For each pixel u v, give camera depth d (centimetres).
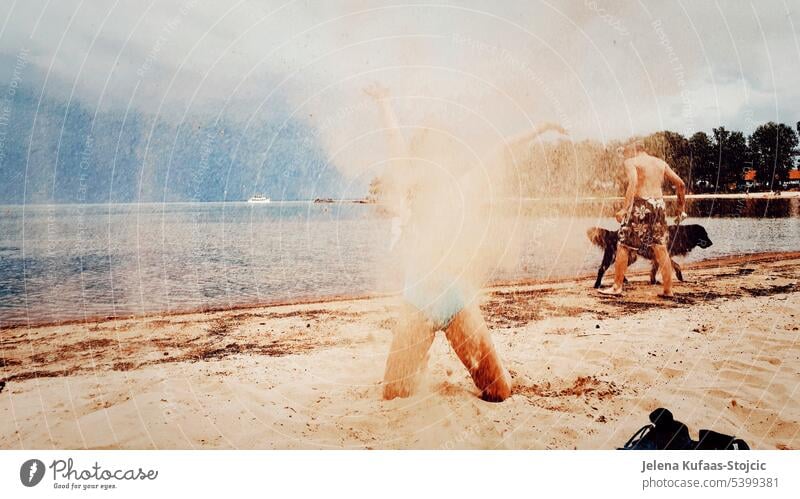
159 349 369
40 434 260
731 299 465
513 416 270
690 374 305
